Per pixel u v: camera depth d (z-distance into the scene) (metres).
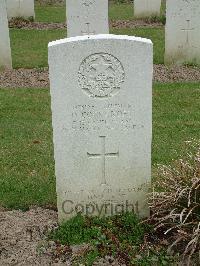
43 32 6.44
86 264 2.04
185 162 2.32
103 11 4.65
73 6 4.64
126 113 2.13
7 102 3.89
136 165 2.21
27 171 2.84
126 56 2.04
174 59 4.71
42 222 2.30
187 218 2.09
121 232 2.18
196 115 3.58
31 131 3.38
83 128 2.14
